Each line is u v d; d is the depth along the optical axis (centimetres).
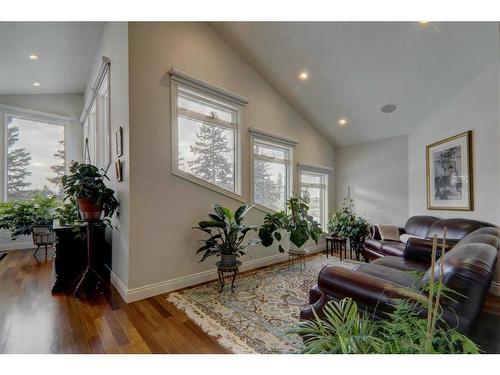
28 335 178
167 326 193
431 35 268
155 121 265
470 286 106
